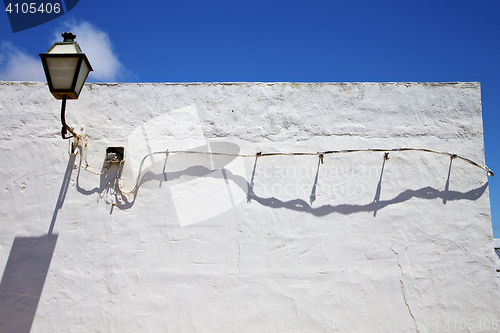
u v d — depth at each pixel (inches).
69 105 151.5
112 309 136.6
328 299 139.0
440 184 148.6
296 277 140.6
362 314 138.2
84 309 136.4
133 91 154.5
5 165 145.3
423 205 146.8
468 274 141.4
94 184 145.9
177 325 136.3
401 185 148.5
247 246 142.5
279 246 142.8
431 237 144.3
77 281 138.1
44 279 137.6
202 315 137.2
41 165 146.2
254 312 137.6
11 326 133.8
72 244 140.8
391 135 152.8
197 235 143.1
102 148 148.9
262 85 156.8
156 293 138.3
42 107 150.9
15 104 150.4
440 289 140.2
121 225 143.0
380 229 144.8
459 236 144.4
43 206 143.0
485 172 149.6
